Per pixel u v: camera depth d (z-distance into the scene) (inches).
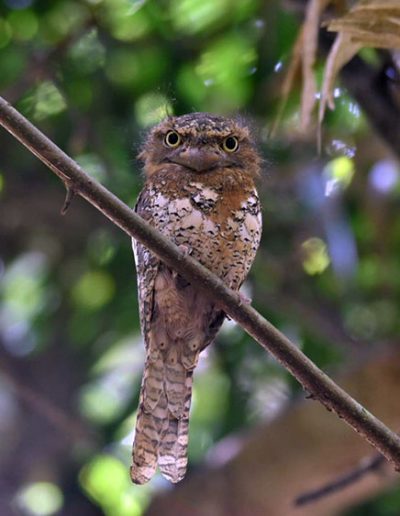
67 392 562.3
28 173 547.5
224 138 333.1
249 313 265.1
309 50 344.2
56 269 549.0
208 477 446.0
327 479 433.7
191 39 507.5
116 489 542.3
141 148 381.4
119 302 524.7
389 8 318.0
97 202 261.7
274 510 439.2
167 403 317.4
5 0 512.4
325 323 520.4
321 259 527.8
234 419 504.1
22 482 564.7
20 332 572.1
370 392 426.3
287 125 492.4
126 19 508.4
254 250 331.9
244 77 502.3
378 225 513.7
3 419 572.4
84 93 515.2
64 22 516.1
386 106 394.9
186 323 318.3
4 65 515.2
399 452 264.5
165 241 264.4
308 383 264.8
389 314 523.8
